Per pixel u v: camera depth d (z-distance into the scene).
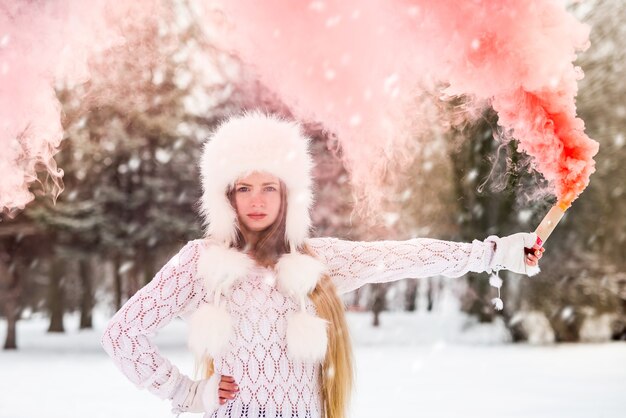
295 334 2.99
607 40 22.89
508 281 24.00
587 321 24.39
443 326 31.44
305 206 3.24
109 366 18.23
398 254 3.22
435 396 10.98
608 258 23.61
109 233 24.44
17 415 9.71
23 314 44.66
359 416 9.02
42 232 24.53
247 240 3.22
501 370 15.25
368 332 29.22
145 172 24.80
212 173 3.20
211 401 2.95
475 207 21.25
